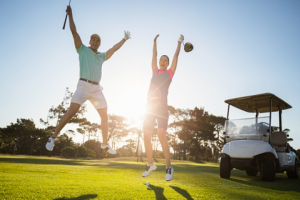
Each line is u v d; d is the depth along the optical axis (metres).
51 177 3.96
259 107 8.02
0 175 3.77
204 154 62.97
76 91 3.23
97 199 2.13
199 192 2.92
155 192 2.71
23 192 2.26
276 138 6.32
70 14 3.33
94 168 7.45
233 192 3.16
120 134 56.19
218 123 54.03
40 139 52.56
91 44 3.56
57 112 44.75
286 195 3.15
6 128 52.62
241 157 5.77
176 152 69.50
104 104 3.40
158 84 3.47
